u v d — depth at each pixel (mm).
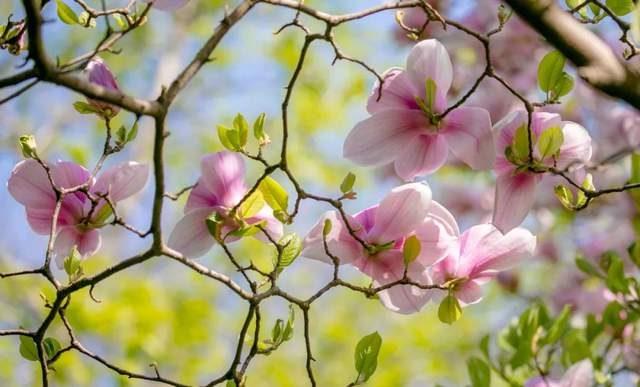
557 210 3480
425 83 2502
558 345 2975
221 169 2523
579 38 2416
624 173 3336
